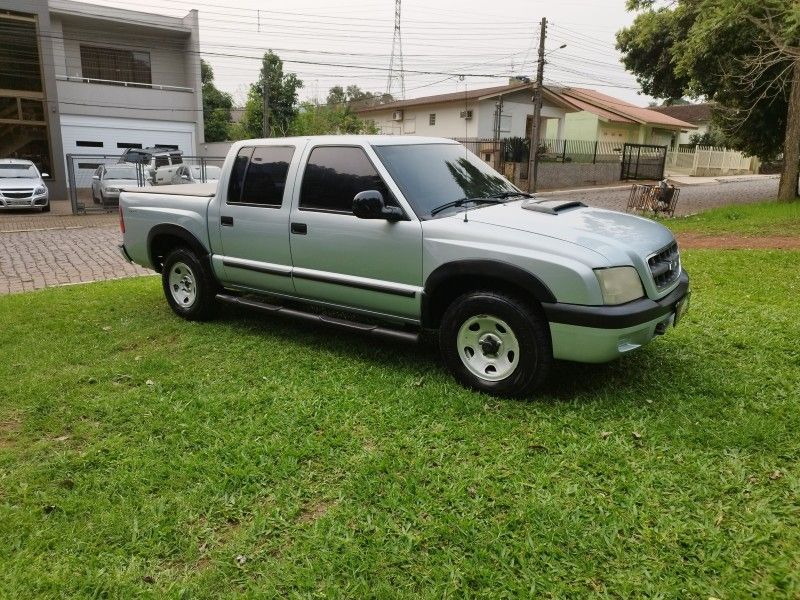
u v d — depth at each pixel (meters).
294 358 5.19
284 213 5.24
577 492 3.18
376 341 5.57
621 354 3.99
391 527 2.96
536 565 2.70
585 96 41.69
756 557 2.67
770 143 20.44
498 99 32.16
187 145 30.86
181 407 4.29
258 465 3.53
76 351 5.51
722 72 17.55
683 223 14.34
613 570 2.66
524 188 29.88
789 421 3.81
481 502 3.13
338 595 2.56
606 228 4.38
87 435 3.96
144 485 3.37
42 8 24.75
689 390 4.31
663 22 20.28
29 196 19.50
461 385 4.49
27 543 2.93
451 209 4.67
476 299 4.25
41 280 9.25
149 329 6.12
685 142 48.81
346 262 4.90
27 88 25.23
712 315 5.98
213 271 6.05
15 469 3.59
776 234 11.71
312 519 3.07
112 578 2.70
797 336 5.26
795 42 15.09
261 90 41.22
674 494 3.15
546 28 26.89
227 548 2.86
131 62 30.25
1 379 4.88
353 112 39.69
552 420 3.96
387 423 3.97
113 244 12.78
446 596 2.54
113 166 21.20
